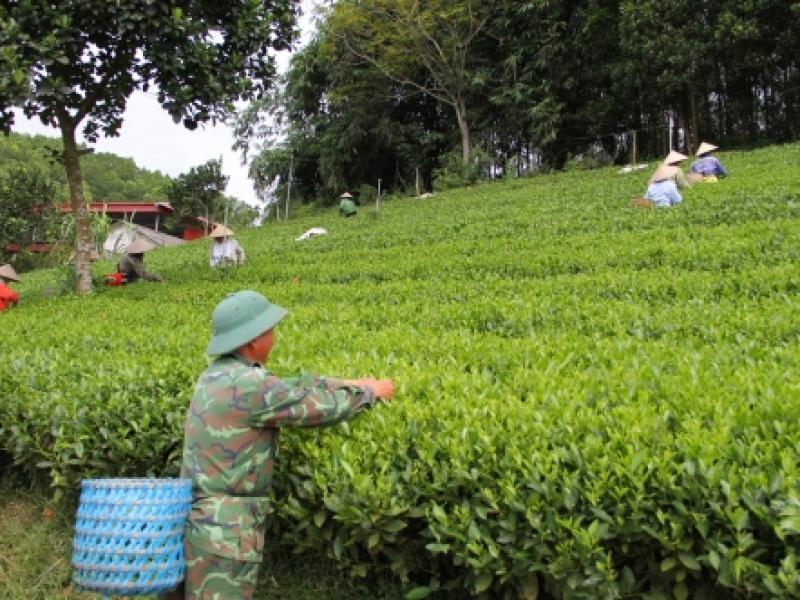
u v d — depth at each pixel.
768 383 4.01
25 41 10.43
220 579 3.22
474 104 40.00
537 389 4.41
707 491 3.03
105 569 3.06
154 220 45.44
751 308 6.68
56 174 53.78
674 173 15.25
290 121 45.88
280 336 6.88
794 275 7.60
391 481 3.67
